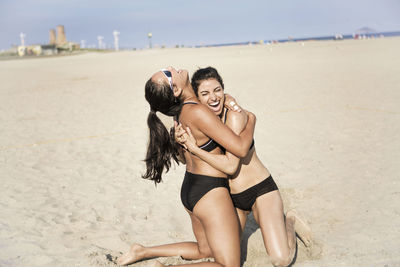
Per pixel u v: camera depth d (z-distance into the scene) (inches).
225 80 665.0
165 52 2224.4
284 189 180.2
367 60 906.1
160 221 158.2
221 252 103.6
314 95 462.0
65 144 291.7
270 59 1143.0
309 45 2059.5
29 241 137.3
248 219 155.6
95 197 183.6
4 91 682.8
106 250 133.3
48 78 924.6
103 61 1638.8
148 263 125.8
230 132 102.2
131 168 229.1
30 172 224.5
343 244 125.3
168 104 107.1
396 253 114.0
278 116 355.3
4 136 325.1
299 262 117.7
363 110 355.9
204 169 108.3
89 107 471.2
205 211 105.5
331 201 163.6
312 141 266.4
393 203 153.3
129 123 365.1
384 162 208.1
